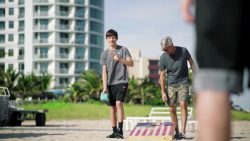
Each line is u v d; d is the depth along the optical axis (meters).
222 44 1.60
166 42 8.74
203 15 1.61
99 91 86.12
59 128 14.58
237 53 1.61
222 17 1.60
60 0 97.25
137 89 86.56
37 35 97.88
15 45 99.25
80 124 18.95
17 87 82.19
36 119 17.48
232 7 1.60
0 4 99.75
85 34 99.31
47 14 97.19
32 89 83.00
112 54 8.98
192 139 8.73
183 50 8.87
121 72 9.03
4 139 8.78
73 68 97.94
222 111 1.56
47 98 87.69
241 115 30.27
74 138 9.09
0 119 15.84
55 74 96.81
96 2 101.75
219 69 1.59
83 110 35.00
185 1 1.64
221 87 1.58
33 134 10.44
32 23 97.62
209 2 1.61
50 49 97.50
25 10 98.38
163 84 9.02
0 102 15.81
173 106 8.93
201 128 1.58
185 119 8.95
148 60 126.94
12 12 99.69
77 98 84.88
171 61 8.83
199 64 1.64
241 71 1.63
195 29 1.65
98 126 16.70
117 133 9.12
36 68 97.88
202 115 1.58
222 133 1.56
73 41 97.94
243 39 1.62
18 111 17.77
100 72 102.81
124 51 9.09
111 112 9.21
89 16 99.69
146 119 13.90
